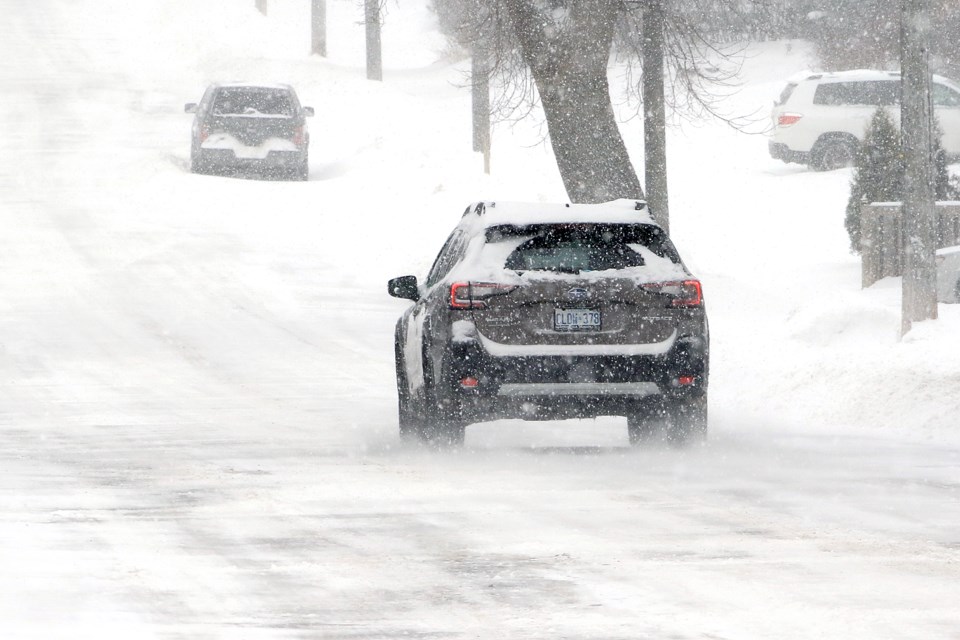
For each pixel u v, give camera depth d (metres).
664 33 80.94
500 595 21.56
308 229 100.06
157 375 57.34
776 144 124.31
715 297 69.06
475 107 121.56
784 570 23.12
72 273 84.56
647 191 70.81
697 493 31.28
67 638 19.23
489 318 36.59
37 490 32.03
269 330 69.81
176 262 88.69
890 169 82.94
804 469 34.94
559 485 32.56
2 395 52.16
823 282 77.12
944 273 65.12
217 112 116.62
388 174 114.94
